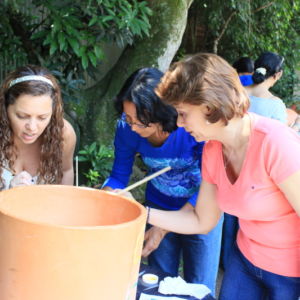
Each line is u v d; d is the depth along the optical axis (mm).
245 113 1053
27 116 1296
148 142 1614
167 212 1288
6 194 761
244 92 1007
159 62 3412
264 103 2445
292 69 6293
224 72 965
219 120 985
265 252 1202
